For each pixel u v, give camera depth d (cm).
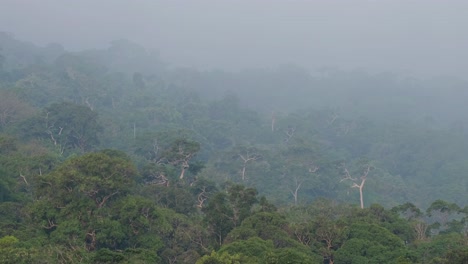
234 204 5375
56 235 4462
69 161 5178
